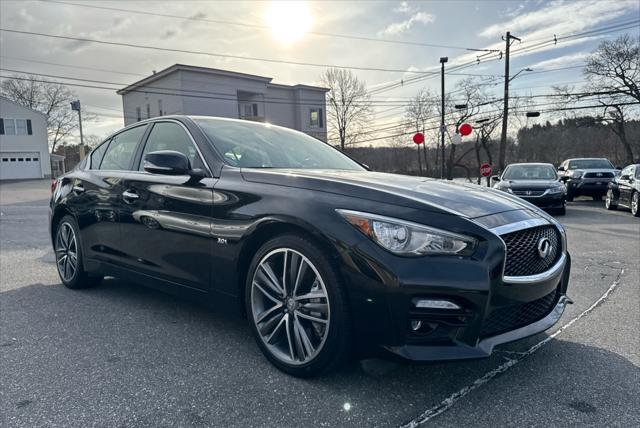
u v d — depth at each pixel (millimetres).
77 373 2672
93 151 4617
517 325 2549
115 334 3293
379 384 2527
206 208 3012
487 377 2615
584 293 4363
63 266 4598
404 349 2252
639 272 5250
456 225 2307
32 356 2910
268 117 37969
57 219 4707
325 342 2430
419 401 2352
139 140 3967
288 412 2246
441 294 2193
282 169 3164
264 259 2719
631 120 37938
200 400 2363
